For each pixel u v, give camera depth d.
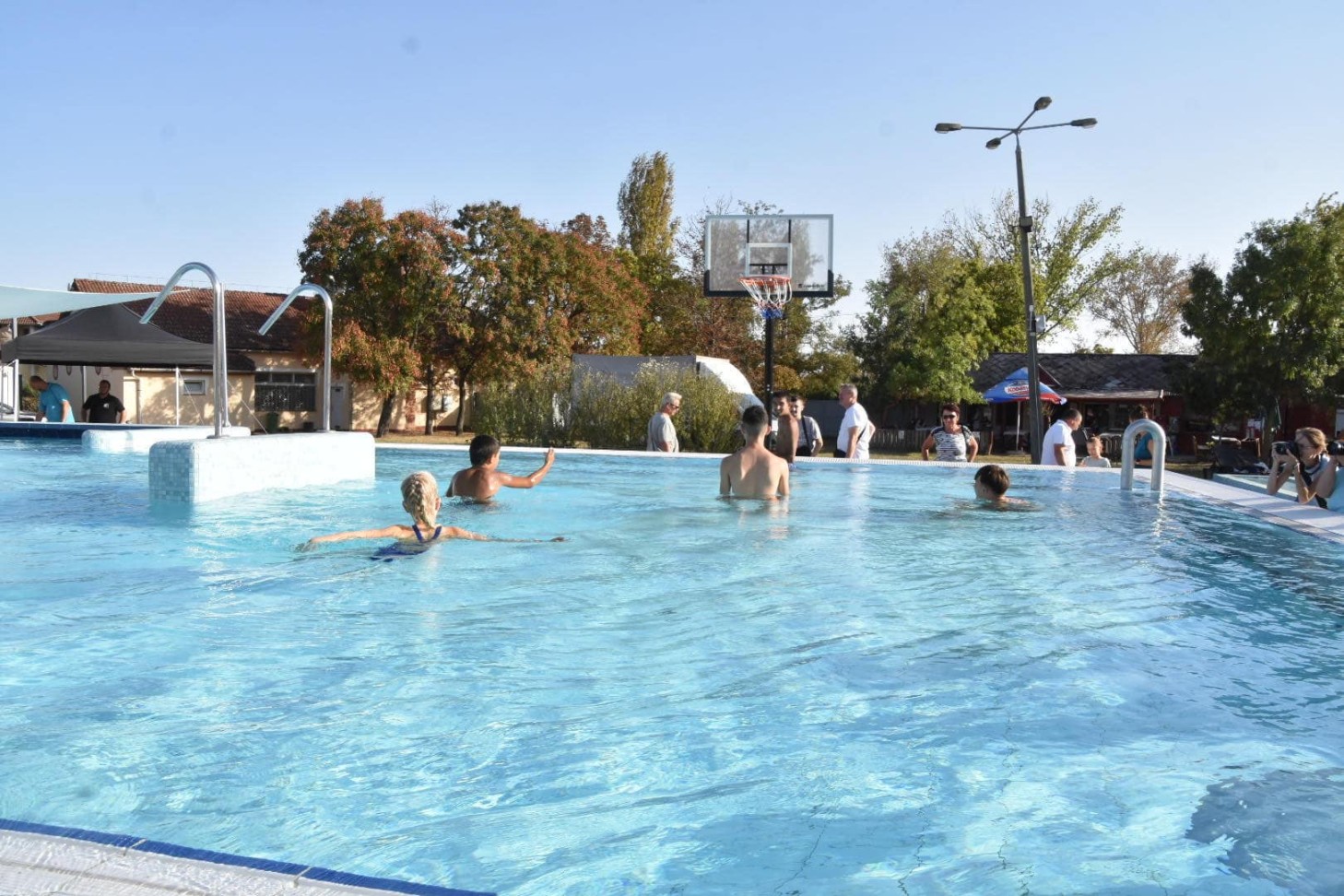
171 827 2.06
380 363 31.58
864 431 12.05
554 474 10.09
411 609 4.07
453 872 1.89
